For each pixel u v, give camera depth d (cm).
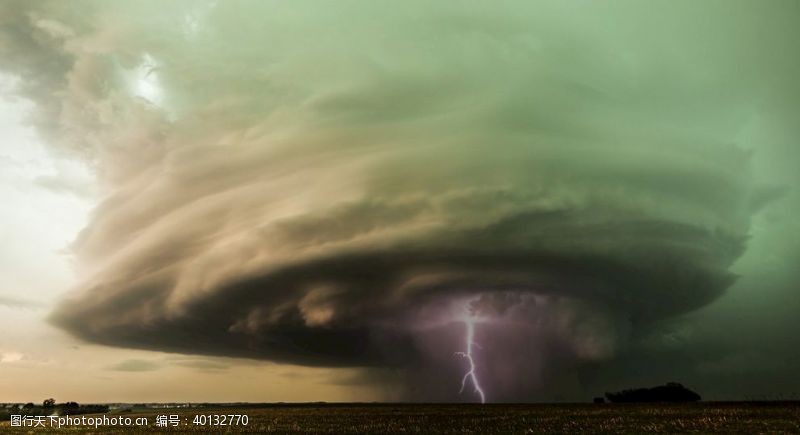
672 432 3061
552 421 4219
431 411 6750
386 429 3875
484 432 3447
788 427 3166
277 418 5681
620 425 3662
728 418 3862
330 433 3619
